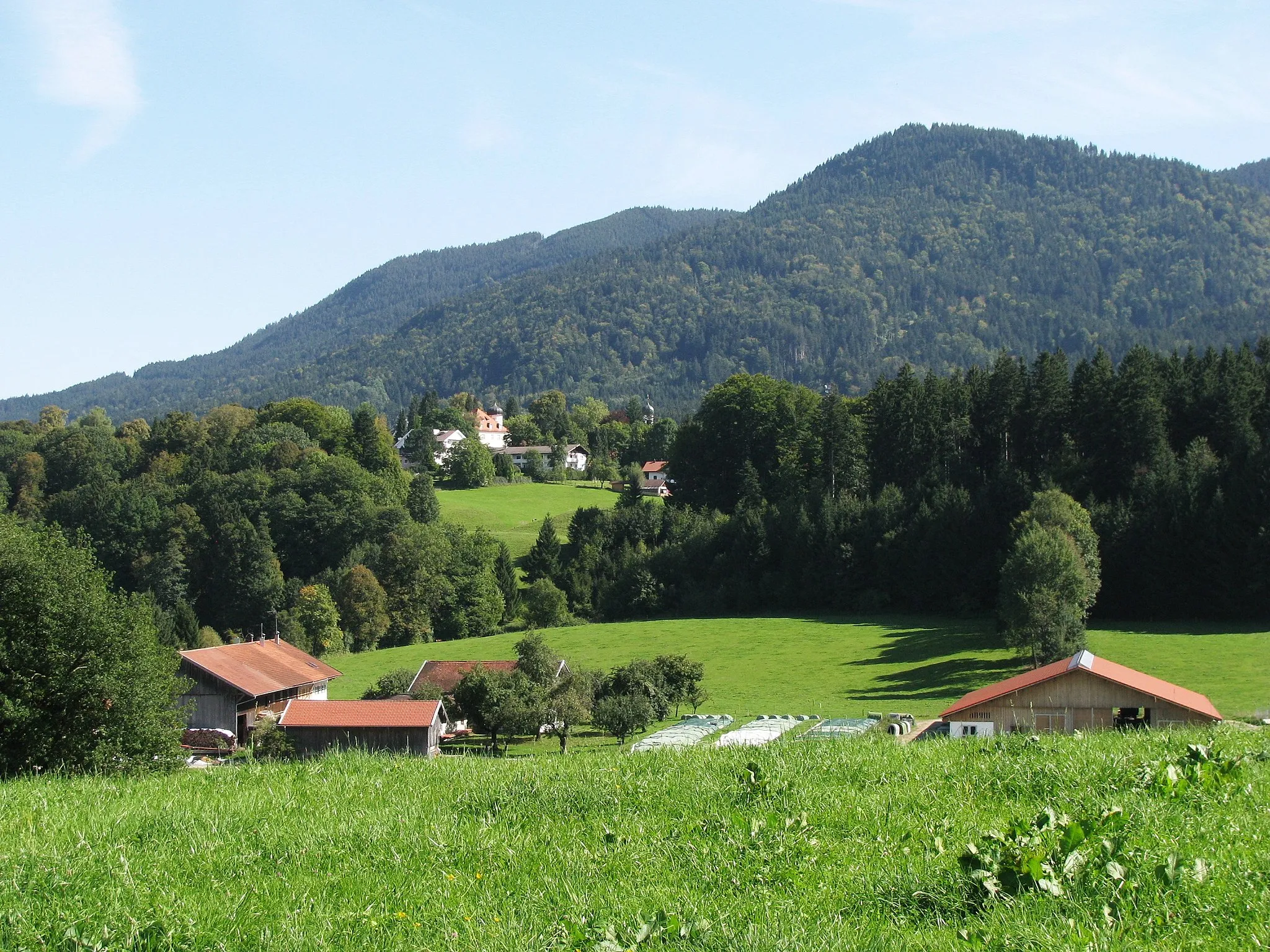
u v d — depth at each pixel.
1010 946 7.52
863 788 13.33
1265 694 55.31
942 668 74.94
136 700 25.22
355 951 8.28
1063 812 11.02
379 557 109.56
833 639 88.69
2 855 10.38
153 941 8.40
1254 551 81.44
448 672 66.75
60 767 22.64
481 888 9.80
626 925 8.41
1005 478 96.69
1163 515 86.94
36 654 24.50
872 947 7.71
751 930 8.10
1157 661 67.50
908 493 106.06
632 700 54.28
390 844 11.30
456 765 16.98
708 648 88.38
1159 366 109.62
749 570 108.94
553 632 103.00
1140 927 7.72
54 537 26.77
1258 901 8.00
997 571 93.00
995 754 14.73
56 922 8.59
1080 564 74.19
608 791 13.44
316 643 99.75
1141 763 13.14
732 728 55.00
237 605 106.50
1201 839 9.60
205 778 16.52
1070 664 36.75
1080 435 103.94
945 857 9.74
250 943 8.47
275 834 11.69
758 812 12.08
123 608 26.34
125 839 11.54
